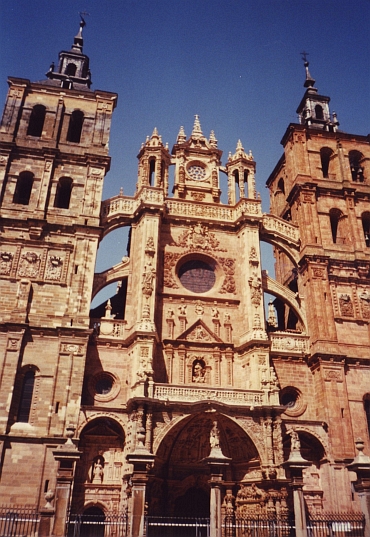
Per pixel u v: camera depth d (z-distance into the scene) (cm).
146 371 3831
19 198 4788
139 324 4088
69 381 3834
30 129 5194
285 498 3619
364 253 5081
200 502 3916
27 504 3400
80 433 3706
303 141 5641
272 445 3759
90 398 3972
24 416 3725
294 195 5375
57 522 2545
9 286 4144
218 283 4759
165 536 3612
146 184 4984
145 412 3647
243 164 5397
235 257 4888
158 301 4478
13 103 5009
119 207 4853
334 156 5728
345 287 4888
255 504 3716
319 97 6506
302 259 4931
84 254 4372
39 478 3491
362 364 4503
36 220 4384
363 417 4269
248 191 5238
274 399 3919
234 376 4328
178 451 3928
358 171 5762
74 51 5956
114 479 3756
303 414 4312
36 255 4297
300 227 5172
